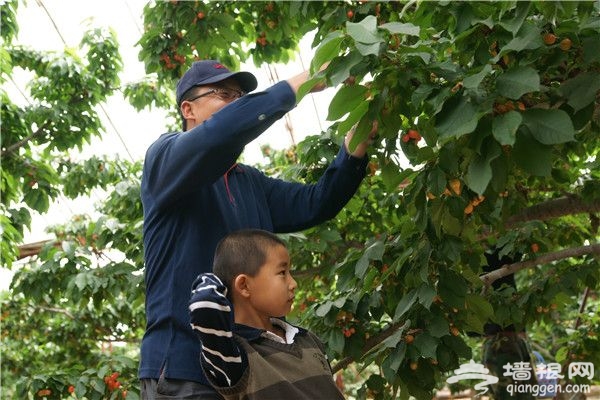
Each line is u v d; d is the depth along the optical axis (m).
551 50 2.03
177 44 4.68
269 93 1.97
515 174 2.86
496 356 4.42
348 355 3.31
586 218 4.55
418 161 2.23
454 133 1.79
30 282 5.09
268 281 1.87
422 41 2.06
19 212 6.25
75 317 7.37
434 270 2.69
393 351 2.81
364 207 4.40
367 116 2.01
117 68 7.05
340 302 3.12
